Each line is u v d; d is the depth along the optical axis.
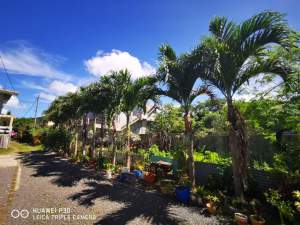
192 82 9.24
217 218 6.64
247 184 7.54
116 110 15.02
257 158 10.27
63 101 25.22
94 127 18.80
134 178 11.00
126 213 6.90
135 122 30.70
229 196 7.88
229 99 7.89
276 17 6.95
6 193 8.63
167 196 8.77
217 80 8.12
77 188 9.84
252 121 8.89
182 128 21.19
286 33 6.96
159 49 9.77
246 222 6.13
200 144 18.53
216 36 7.93
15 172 12.96
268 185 7.64
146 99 11.55
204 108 19.17
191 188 8.81
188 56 8.92
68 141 23.30
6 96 25.77
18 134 37.84
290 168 6.74
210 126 19.08
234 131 7.55
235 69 7.66
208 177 9.47
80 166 16.36
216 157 12.55
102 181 11.36
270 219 6.34
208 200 7.57
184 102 9.77
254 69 7.66
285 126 7.10
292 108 6.89
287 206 5.88
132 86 13.84
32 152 24.53
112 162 14.90
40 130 34.19
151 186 10.31
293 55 7.11
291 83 6.84
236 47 7.59
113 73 15.38
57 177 12.05
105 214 6.79
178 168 11.85
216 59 7.56
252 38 7.35
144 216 6.68
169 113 22.55
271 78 8.22
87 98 17.11
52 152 25.70
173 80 9.57
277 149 8.08
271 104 8.03
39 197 8.32
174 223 6.23
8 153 22.09
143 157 15.62
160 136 23.17
